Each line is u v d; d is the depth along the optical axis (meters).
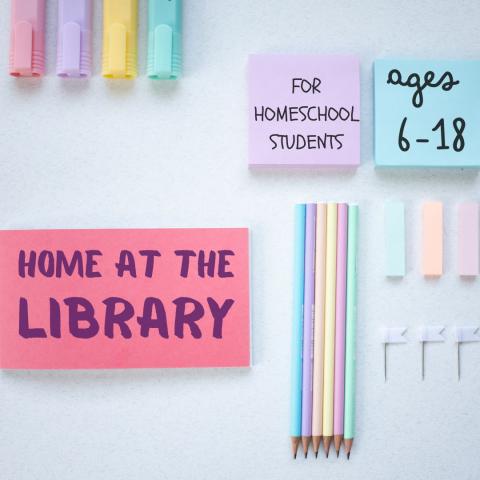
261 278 0.56
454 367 0.57
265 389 0.55
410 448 0.56
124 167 0.56
